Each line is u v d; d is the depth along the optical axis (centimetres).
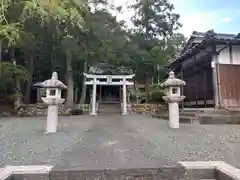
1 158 326
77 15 941
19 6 923
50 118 570
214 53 855
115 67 1563
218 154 342
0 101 1249
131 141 451
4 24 920
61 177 267
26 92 1456
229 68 861
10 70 1141
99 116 1202
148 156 334
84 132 579
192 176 278
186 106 1167
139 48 1733
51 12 861
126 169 274
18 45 1097
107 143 432
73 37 1207
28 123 791
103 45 1395
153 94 1577
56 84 553
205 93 942
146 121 884
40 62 1573
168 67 1441
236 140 445
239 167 279
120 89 1759
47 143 432
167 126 689
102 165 288
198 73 1023
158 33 1955
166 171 277
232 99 842
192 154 345
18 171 266
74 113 1341
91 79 1473
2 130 612
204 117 752
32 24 1037
